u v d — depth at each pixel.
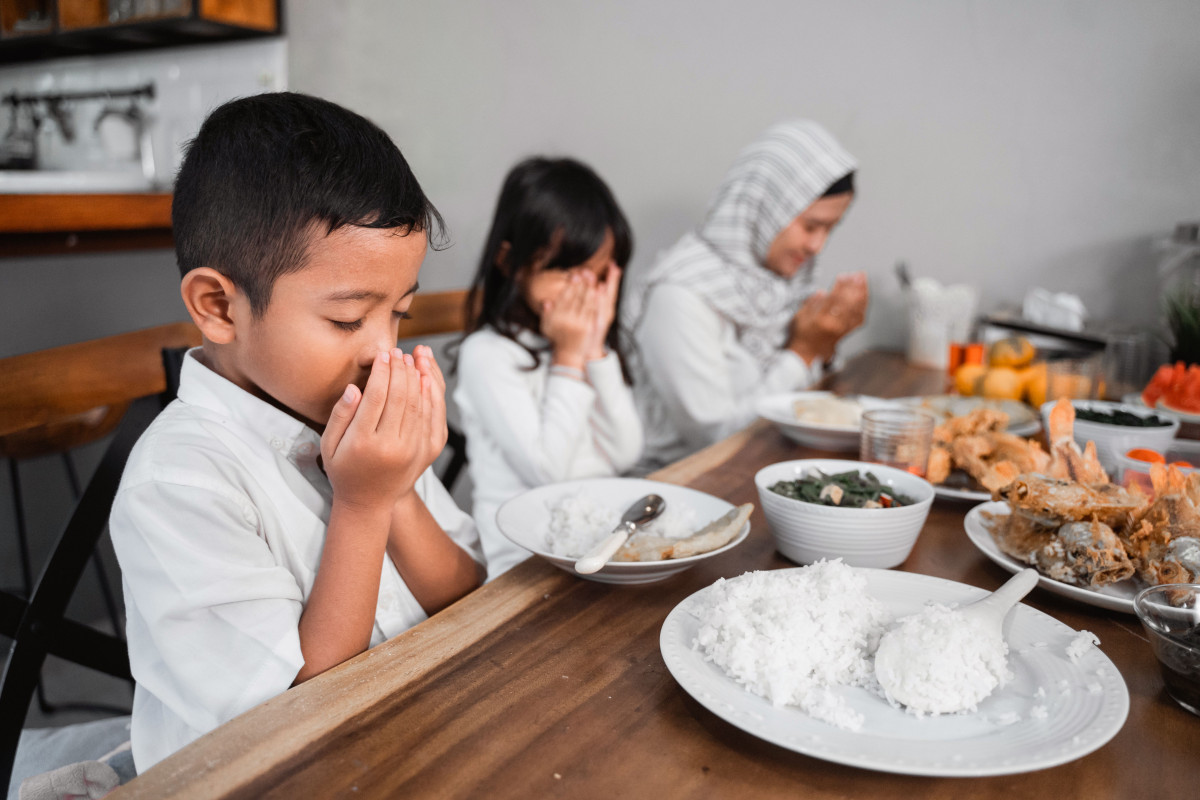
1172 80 1.82
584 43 2.41
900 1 2.05
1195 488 0.69
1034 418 1.23
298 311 0.62
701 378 1.78
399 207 0.63
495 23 2.51
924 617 0.55
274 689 0.60
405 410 0.65
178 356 0.94
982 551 0.75
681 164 2.36
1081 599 0.66
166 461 0.64
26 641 0.83
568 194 1.33
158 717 0.67
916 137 2.10
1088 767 0.47
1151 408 1.38
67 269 2.06
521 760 0.47
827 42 2.14
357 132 0.65
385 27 2.66
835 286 1.76
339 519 0.67
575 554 0.73
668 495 0.87
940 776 0.44
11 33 3.01
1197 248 1.69
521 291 1.37
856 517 0.72
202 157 0.63
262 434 0.70
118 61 3.19
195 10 2.49
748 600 0.57
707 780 0.46
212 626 0.60
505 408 1.30
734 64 2.25
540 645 0.60
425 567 0.81
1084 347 1.67
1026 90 1.96
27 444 1.45
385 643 0.59
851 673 0.54
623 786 0.45
